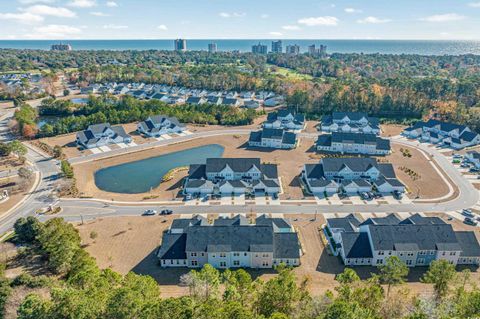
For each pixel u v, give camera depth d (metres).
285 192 118.19
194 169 127.06
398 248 81.00
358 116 191.50
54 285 63.25
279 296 58.31
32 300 51.31
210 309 48.22
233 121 195.50
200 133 181.00
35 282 63.28
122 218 102.25
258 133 167.25
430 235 83.38
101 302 49.94
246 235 83.94
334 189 118.50
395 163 143.50
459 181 127.00
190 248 81.56
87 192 117.88
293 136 163.38
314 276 78.56
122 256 85.31
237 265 83.44
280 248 83.38
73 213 104.56
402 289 71.62
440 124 177.62
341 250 85.44
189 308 48.69
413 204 110.44
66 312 48.16
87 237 92.50
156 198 114.31
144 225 98.69
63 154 147.62
